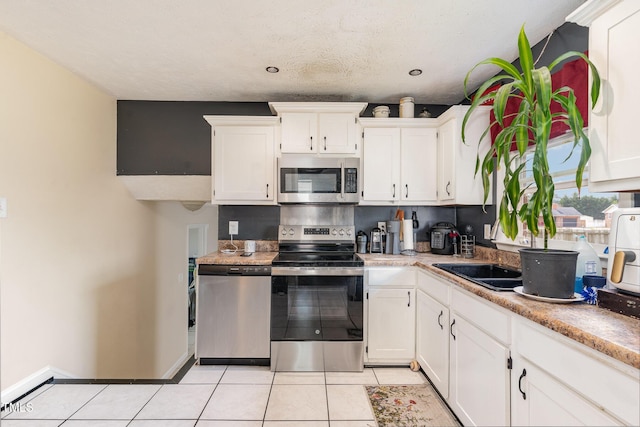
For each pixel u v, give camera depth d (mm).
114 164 2939
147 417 1753
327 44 2021
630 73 1046
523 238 2084
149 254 3555
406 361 2389
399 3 1629
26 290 1992
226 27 1836
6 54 1879
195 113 3020
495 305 1348
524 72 1254
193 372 2295
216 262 2377
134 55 2148
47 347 2148
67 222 2344
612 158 1110
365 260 2406
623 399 799
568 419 968
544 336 1072
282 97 2908
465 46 2045
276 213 3020
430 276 2113
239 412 1816
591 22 1200
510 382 1254
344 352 2334
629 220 1063
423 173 2734
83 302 2506
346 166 2646
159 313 3801
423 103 3047
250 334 2369
